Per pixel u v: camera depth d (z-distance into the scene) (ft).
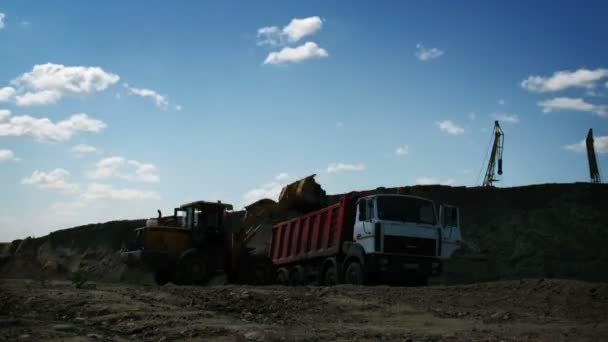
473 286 46.01
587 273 112.16
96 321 32.30
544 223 126.41
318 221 67.36
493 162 173.37
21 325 28.94
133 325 30.04
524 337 27.04
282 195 76.48
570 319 34.27
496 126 173.68
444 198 139.44
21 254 179.42
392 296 43.01
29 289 47.37
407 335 27.58
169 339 26.48
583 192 133.08
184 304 38.83
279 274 76.64
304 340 25.80
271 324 31.76
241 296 41.06
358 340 26.11
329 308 37.55
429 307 38.73
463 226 130.62
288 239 74.28
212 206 78.43
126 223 175.32
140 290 46.91
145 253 73.26
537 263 115.96
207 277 75.00
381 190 91.30
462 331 28.99
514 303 39.63
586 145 169.27
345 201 62.49
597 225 123.44
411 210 59.06
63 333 26.89
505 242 123.13
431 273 58.44
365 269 57.31
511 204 134.41
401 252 57.16
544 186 137.69
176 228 76.07
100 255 164.76
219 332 27.45
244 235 78.07
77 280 51.67
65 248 176.65
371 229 57.36
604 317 34.35
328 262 63.77
